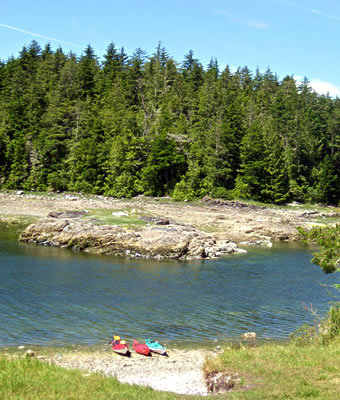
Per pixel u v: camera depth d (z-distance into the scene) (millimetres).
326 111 122062
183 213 70938
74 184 94938
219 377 15352
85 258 41938
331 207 99812
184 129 104875
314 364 15227
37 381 12781
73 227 48062
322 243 20609
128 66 133250
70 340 20500
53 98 108812
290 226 68250
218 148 93875
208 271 39219
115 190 92562
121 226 51594
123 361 18344
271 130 101500
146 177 93500
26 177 96750
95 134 99938
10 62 141250
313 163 109375
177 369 17672
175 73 131500
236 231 61031
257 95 129250
